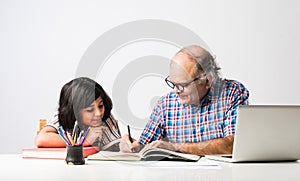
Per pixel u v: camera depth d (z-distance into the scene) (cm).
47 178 78
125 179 75
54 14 312
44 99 312
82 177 79
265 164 110
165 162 107
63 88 109
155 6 308
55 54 312
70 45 312
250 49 305
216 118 125
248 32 305
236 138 110
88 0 311
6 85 313
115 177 78
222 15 306
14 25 312
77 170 92
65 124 110
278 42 306
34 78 312
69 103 109
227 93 145
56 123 138
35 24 312
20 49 313
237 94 146
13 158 127
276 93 306
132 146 103
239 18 306
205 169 94
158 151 105
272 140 112
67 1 311
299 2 305
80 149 106
